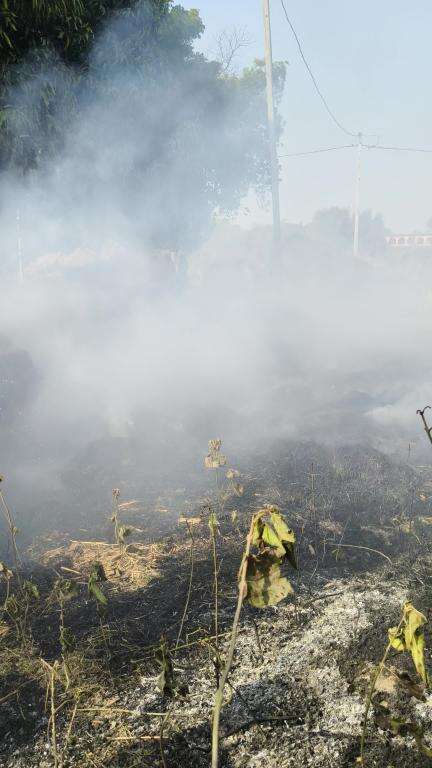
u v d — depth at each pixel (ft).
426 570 11.94
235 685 8.93
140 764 7.66
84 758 7.82
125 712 8.53
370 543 13.20
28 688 9.08
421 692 6.44
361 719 8.19
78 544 13.51
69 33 23.34
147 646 9.86
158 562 12.53
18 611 10.82
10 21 20.79
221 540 13.38
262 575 5.66
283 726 8.16
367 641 9.70
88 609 10.94
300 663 9.32
